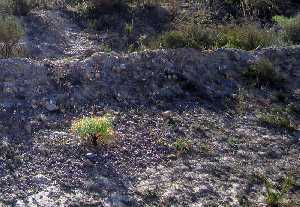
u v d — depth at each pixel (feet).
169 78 31.94
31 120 26.37
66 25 51.26
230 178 24.35
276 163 26.27
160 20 54.60
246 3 57.93
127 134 26.61
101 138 25.18
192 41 36.32
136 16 54.90
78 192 21.89
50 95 28.58
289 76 35.04
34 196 21.31
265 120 30.07
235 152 26.76
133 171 23.85
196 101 30.99
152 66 32.50
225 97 31.86
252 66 34.71
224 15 56.13
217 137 27.86
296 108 31.91
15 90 28.17
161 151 25.71
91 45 47.01
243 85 33.37
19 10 50.70
